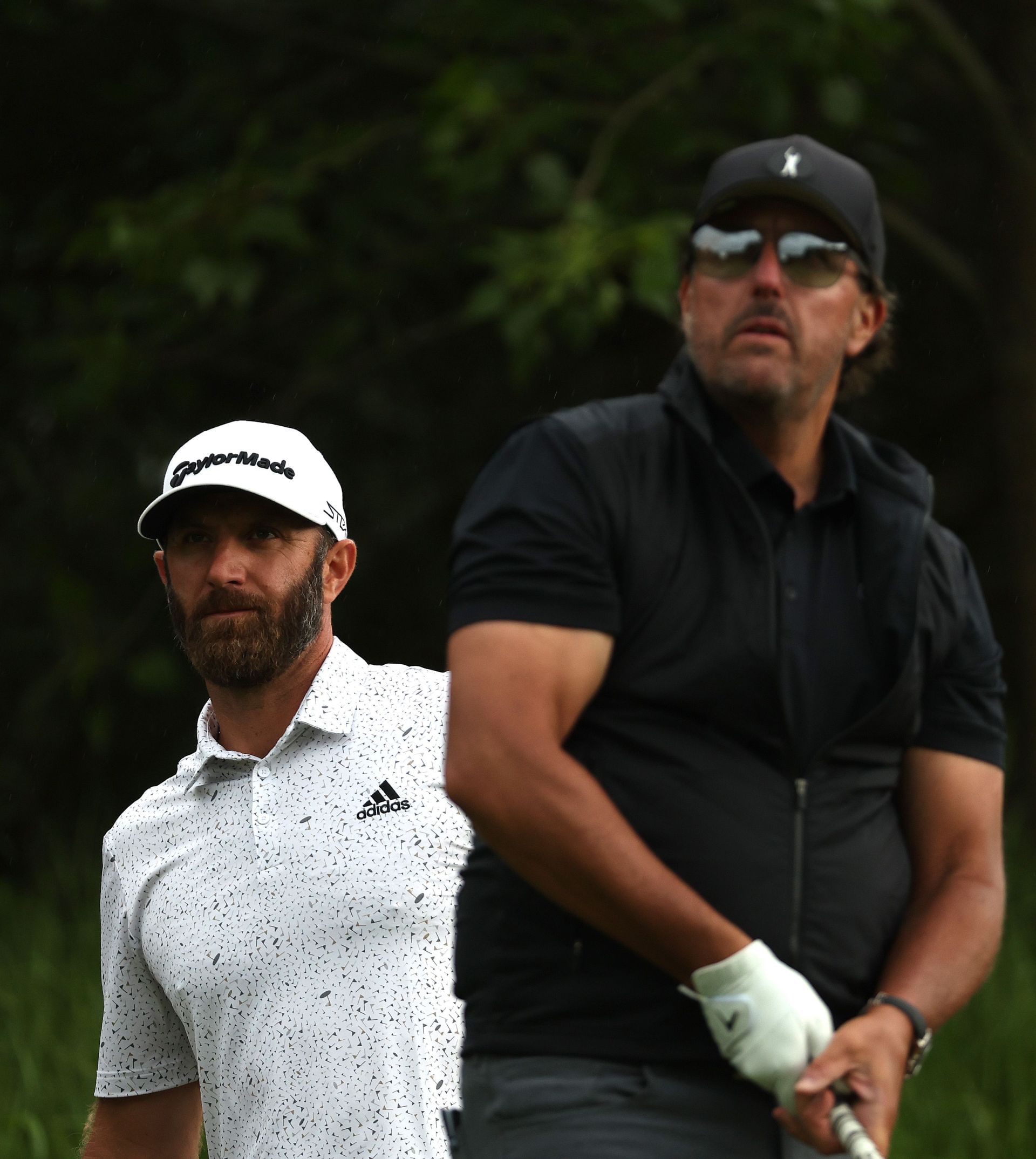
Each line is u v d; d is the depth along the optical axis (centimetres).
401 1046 1016
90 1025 2108
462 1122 802
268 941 1041
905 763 837
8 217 3173
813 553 793
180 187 2744
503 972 775
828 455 814
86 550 3206
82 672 2900
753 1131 759
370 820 1052
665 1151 745
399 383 3256
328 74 3050
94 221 2805
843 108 2562
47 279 3197
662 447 781
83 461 3191
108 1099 1138
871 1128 717
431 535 3272
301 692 1108
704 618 762
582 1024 759
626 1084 753
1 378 3180
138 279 2702
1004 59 2936
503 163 2577
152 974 1109
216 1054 1060
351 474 3250
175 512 1112
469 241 3005
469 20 2692
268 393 3278
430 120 2570
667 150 2659
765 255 788
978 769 830
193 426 3253
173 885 1084
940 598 811
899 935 800
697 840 754
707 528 772
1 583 3197
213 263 2605
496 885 782
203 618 1099
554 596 746
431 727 1079
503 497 768
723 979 716
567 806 719
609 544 759
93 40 3106
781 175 786
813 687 774
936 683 830
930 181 3316
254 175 2683
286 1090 1023
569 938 761
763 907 754
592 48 2698
